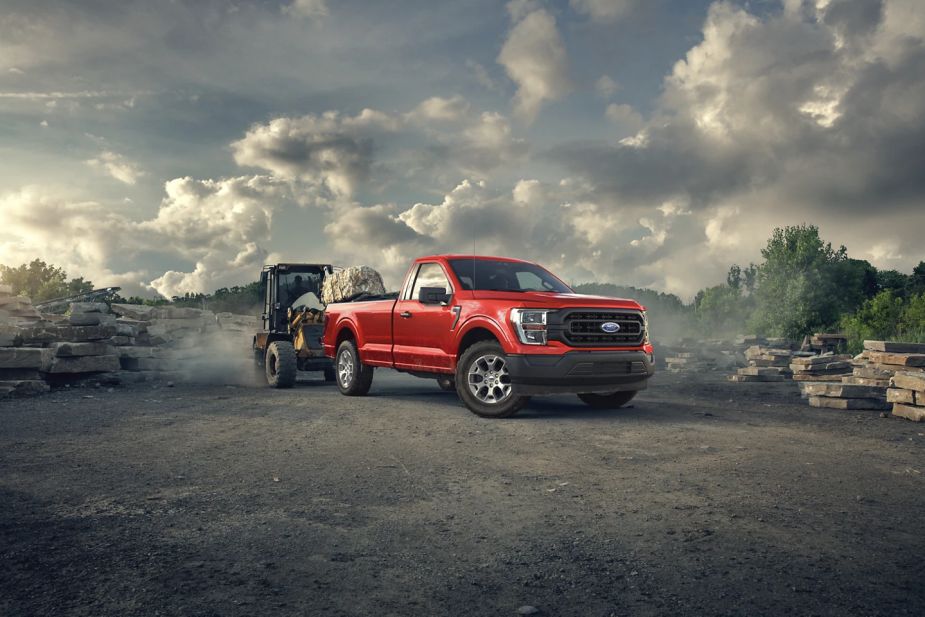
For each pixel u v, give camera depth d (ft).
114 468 18.88
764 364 55.83
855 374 34.42
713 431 24.70
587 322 27.50
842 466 18.70
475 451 20.97
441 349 31.01
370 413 30.09
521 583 10.43
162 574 10.86
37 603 9.73
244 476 17.81
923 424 27.35
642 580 10.51
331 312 40.06
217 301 139.33
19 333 44.96
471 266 32.45
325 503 15.11
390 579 10.62
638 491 15.97
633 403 34.01
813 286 119.75
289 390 43.11
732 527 13.16
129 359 51.42
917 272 205.26
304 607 9.58
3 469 18.81
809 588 10.18
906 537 12.61
